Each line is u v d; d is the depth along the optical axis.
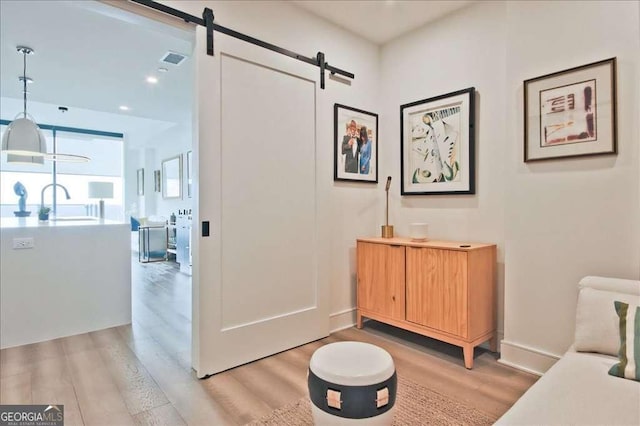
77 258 3.14
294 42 2.82
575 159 2.17
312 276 2.94
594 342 1.74
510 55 2.46
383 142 3.52
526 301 2.39
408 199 3.31
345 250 3.28
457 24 2.91
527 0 2.37
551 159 2.26
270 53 2.62
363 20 3.05
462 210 2.92
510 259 2.46
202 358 2.29
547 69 2.28
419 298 2.69
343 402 1.22
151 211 8.37
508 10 2.46
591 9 2.10
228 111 2.41
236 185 2.46
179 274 5.75
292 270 2.80
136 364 2.49
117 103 5.20
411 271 2.75
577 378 1.50
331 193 3.10
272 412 1.90
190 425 1.80
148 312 3.73
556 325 2.26
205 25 2.29
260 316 2.60
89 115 6.34
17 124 3.97
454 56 2.94
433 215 3.12
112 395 2.08
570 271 2.20
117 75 4.05
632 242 1.98
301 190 2.86
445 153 3.00
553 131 2.25
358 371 1.27
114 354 2.66
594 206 2.10
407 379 2.26
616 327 1.68
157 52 3.45
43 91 4.62
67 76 4.07
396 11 2.91
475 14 2.80
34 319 2.94
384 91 3.50
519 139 2.41
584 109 2.13
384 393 1.25
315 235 2.96
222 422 1.82
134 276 5.59
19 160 4.34
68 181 7.84
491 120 2.72
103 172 8.35
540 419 1.24
